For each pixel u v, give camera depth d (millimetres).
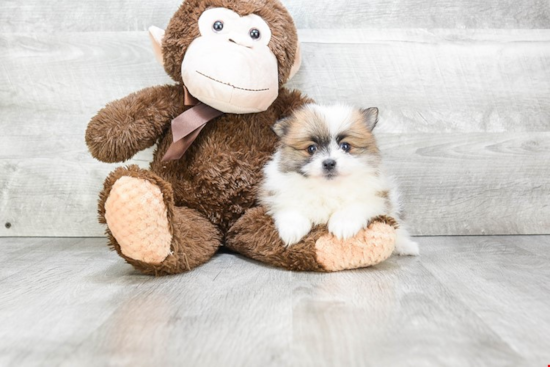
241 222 1747
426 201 2184
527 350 974
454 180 2178
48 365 921
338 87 2150
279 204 1680
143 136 1776
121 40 2156
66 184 2211
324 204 1652
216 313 1187
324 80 2150
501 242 2045
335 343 1007
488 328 1087
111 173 1488
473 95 2152
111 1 2139
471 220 2195
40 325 1114
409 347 987
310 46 2137
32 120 2193
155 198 1454
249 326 1100
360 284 1439
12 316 1173
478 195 2182
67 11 2148
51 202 2221
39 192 2217
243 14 1722
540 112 2160
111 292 1366
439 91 2152
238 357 946
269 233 1647
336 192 1628
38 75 2176
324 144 1664
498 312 1190
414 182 2180
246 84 1646
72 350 982
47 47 2166
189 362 927
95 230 2232
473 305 1242
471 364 916
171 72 1812
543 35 2139
